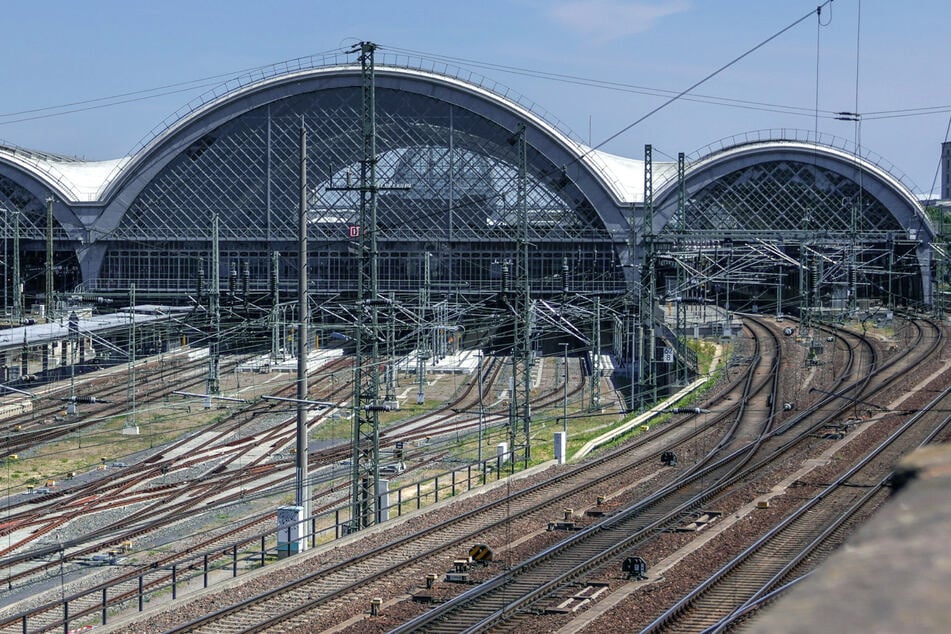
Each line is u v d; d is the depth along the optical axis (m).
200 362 99.00
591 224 117.81
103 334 86.75
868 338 104.44
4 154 122.38
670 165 128.62
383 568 34.78
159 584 37.00
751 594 29.69
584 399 86.69
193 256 121.19
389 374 68.12
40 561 41.62
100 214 120.81
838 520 38.94
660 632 26.53
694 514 42.09
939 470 2.10
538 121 116.00
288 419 77.75
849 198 121.25
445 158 117.19
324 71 116.50
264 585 32.94
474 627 27.06
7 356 85.81
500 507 44.91
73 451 65.06
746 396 76.88
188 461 62.75
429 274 109.06
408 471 59.00
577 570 33.25
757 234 90.81
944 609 1.84
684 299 86.38
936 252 120.38
